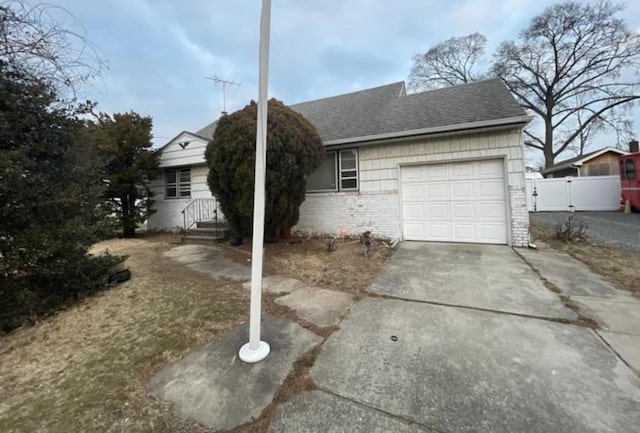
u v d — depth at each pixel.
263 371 2.32
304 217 8.66
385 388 2.08
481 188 6.75
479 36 20.47
